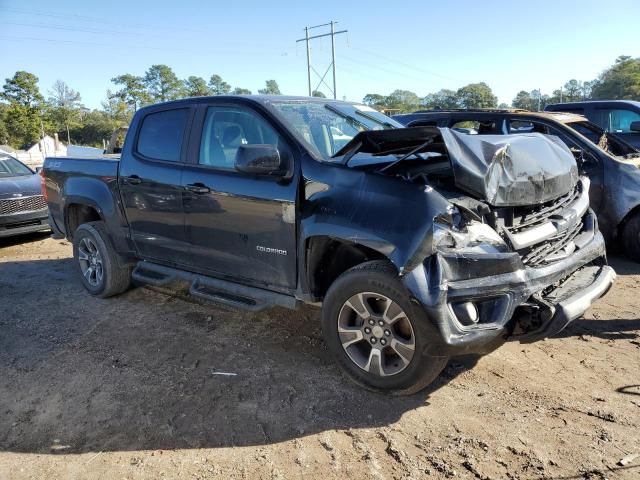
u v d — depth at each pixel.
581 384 3.44
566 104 10.34
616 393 3.31
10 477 2.76
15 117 91.81
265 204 3.74
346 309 3.43
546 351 3.94
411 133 3.21
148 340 4.43
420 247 2.94
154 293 5.65
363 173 3.31
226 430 3.10
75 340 4.50
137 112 4.97
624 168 6.20
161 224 4.61
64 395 3.57
